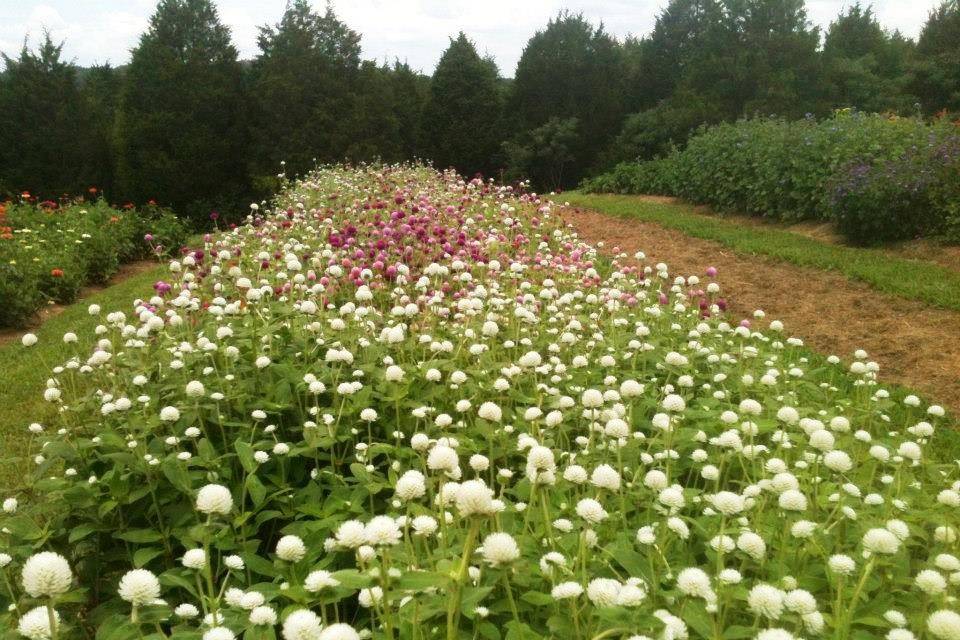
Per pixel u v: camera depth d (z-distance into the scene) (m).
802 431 3.95
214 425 3.77
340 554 2.86
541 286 7.20
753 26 26.12
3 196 30.28
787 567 2.54
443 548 2.26
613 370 4.73
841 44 35.34
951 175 10.80
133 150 30.19
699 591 2.00
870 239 11.46
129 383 4.02
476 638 2.22
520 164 34.09
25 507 3.25
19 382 6.89
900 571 2.55
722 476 3.56
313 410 3.64
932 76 30.27
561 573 2.29
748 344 6.62
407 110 39.38
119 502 3.03
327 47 35.09
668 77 33.88
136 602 1.98
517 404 4.30
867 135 13.47
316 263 6.75
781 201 14.09
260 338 4.52
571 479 2.45
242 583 2.93
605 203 18.86
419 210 8.97
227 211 30.61
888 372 6.53
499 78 42.12
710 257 11.55
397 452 3.46
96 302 11.22
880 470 3.75
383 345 4.61
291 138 32.06
